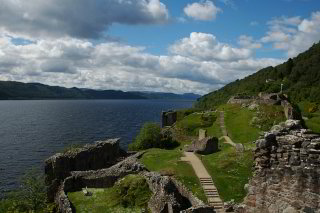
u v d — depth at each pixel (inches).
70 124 7731.3
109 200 1651.1
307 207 621.0
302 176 629.3
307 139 634.2
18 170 3523.6
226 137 2972.4
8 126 7362.2
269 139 679.1
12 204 2037.4
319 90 5644.7
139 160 2321.6
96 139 5452.8
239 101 4003.4
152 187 1628.9
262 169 689.0
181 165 2009.1
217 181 1744.6
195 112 4210.1
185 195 1593.3
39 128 6948.8
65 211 1567.4
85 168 2349.9
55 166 2149.4
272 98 3563.0
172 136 3432.6
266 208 681.0
